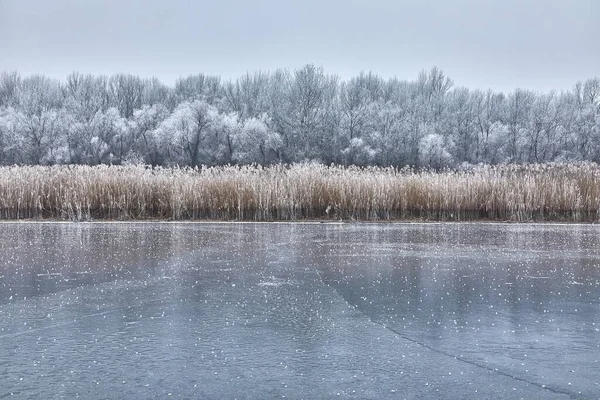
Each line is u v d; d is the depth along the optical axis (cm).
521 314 709
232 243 1324
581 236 1503
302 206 1959
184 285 859
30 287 841
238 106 6819
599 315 705
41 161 5706
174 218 1923
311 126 5425
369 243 1340
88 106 6450
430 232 1591
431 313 712
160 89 7225
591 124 5909
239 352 567
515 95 6394
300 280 902
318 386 486
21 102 6500
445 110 6384
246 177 1984
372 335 623
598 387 486
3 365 530
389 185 1970
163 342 596
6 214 1920
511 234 1547
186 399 460
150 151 5753
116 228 1652
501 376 509
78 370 518
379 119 5772
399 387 484
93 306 735
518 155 6025
